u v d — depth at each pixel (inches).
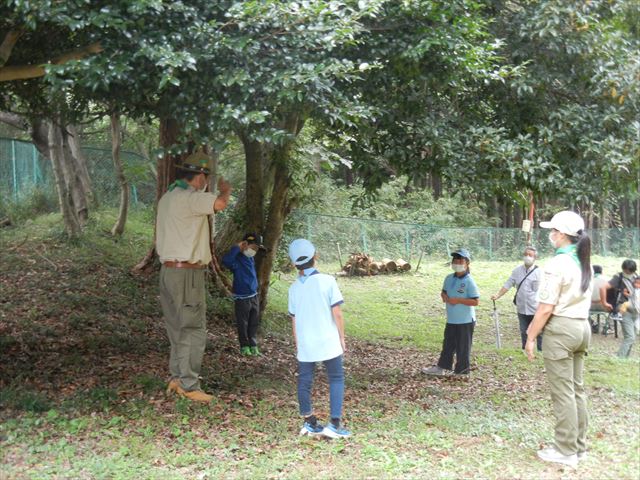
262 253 431.5
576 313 208.2
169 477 185.8
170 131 295.4
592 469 208.2
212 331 436.8
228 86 211.8
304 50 234.5
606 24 343.9
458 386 340.2
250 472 194.2
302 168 439.8
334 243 948.6
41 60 246.4
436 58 276.7
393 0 268.5
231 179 799.1
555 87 335.0
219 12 226.2
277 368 361.1
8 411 226.2
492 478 197.9
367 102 294.8
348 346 471.2
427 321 621.6
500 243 1092.5
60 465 187.6
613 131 324.8
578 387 217.9
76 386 266.5
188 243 256.5
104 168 789.9
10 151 673.0
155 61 204.2
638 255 1150.3
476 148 302.5
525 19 318.7
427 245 1035.9
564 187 304.3
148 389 271.1
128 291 475.8
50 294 438.3
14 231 584.7
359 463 205.8
